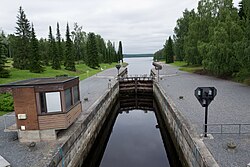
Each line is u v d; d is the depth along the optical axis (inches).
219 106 795.4
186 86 1279.5
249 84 1253.1
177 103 864.3
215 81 1451.8
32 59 1961.1
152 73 2191.2
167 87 1262.3
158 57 6747.1
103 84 1513.3
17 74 1755.7
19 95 509.7
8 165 401.4
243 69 1339.8
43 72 2036.2
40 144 501.4
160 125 1075.3
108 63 4571.9
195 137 502.9
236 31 1387.8
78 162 586.2
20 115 514.9
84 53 3814.0
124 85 1720.0
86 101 957.2
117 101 1578.5
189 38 2124.8
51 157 425.1
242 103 830.5
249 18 1123.9
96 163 720.3
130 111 1406.3
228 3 1705.2
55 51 2377.0
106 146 824.9
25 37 2101.4
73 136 548.1
